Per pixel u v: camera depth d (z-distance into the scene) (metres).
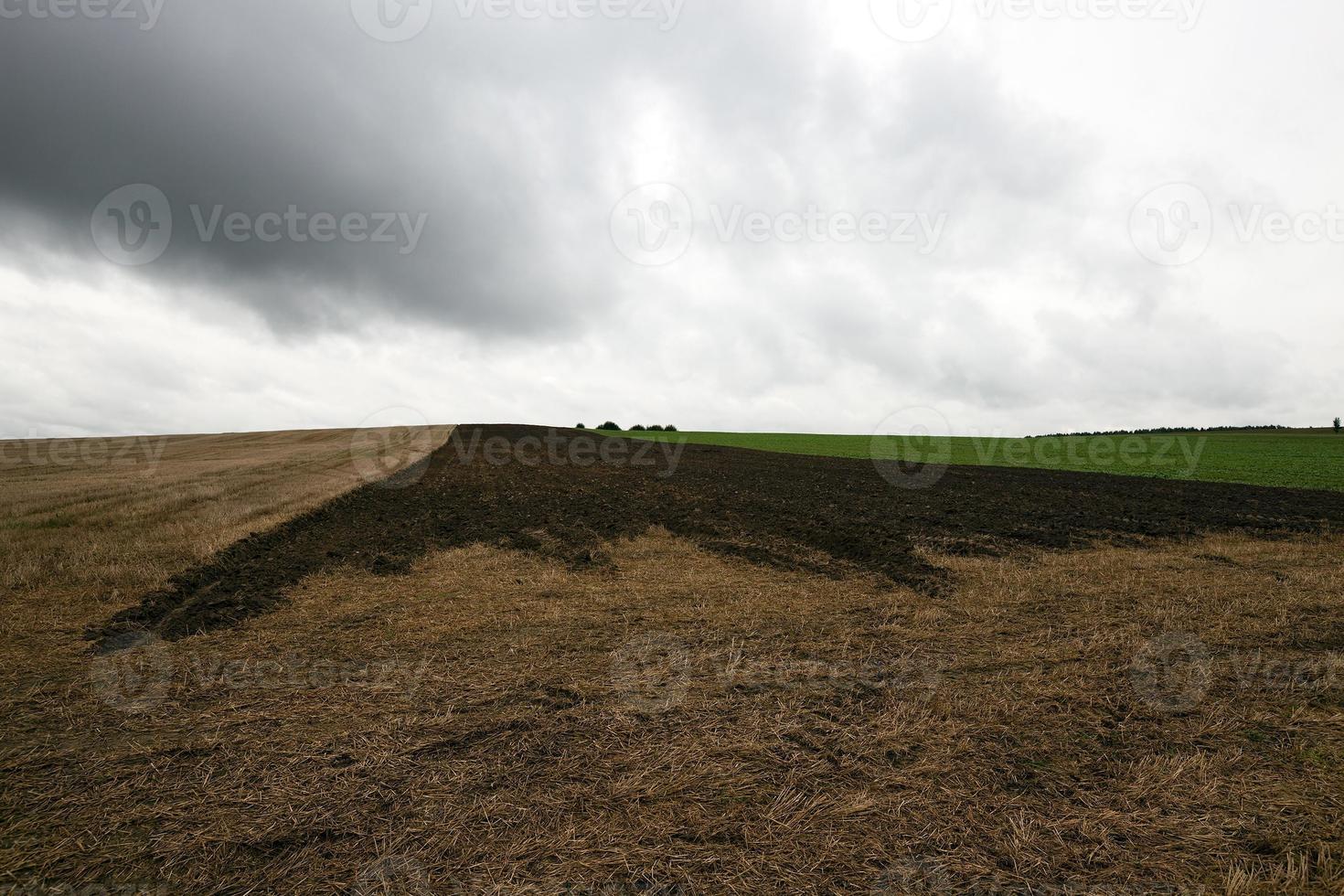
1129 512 17.38
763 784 4.10
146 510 14.87
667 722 5.00
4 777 4.22
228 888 3.20
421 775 4.21
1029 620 7.78
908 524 15.34
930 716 5.08
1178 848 3.50
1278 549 12.42
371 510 17.16
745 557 12.07
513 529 14.89
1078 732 4.80
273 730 4.91
